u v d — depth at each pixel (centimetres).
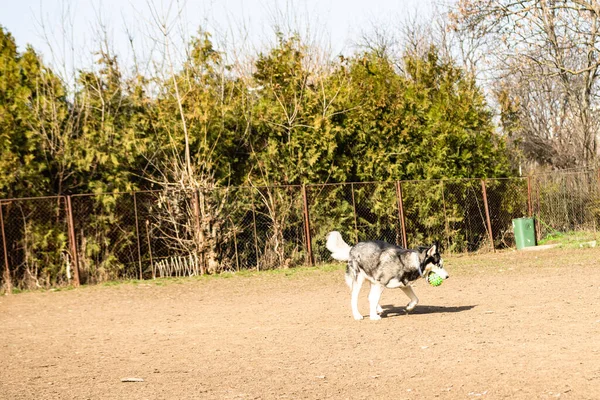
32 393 787
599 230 2972
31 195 2019
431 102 2753
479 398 685
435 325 1120
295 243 2336
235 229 2223
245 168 2353
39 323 1361
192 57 2398
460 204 2645
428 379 770
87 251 2047
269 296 1631
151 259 2083
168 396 752
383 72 2680
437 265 1230
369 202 2470
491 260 2244
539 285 1555
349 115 2486
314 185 2312
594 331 989
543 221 2845
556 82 4069
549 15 3262
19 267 1994
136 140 2156
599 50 3309
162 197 2156
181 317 1362
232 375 840
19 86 2100
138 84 2325
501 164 2847
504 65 3544
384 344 984
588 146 3738
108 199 2070
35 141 2041
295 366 873
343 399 708
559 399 667
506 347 913
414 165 2591
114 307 1553
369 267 1209
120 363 942
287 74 2520
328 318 1256
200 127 2266
